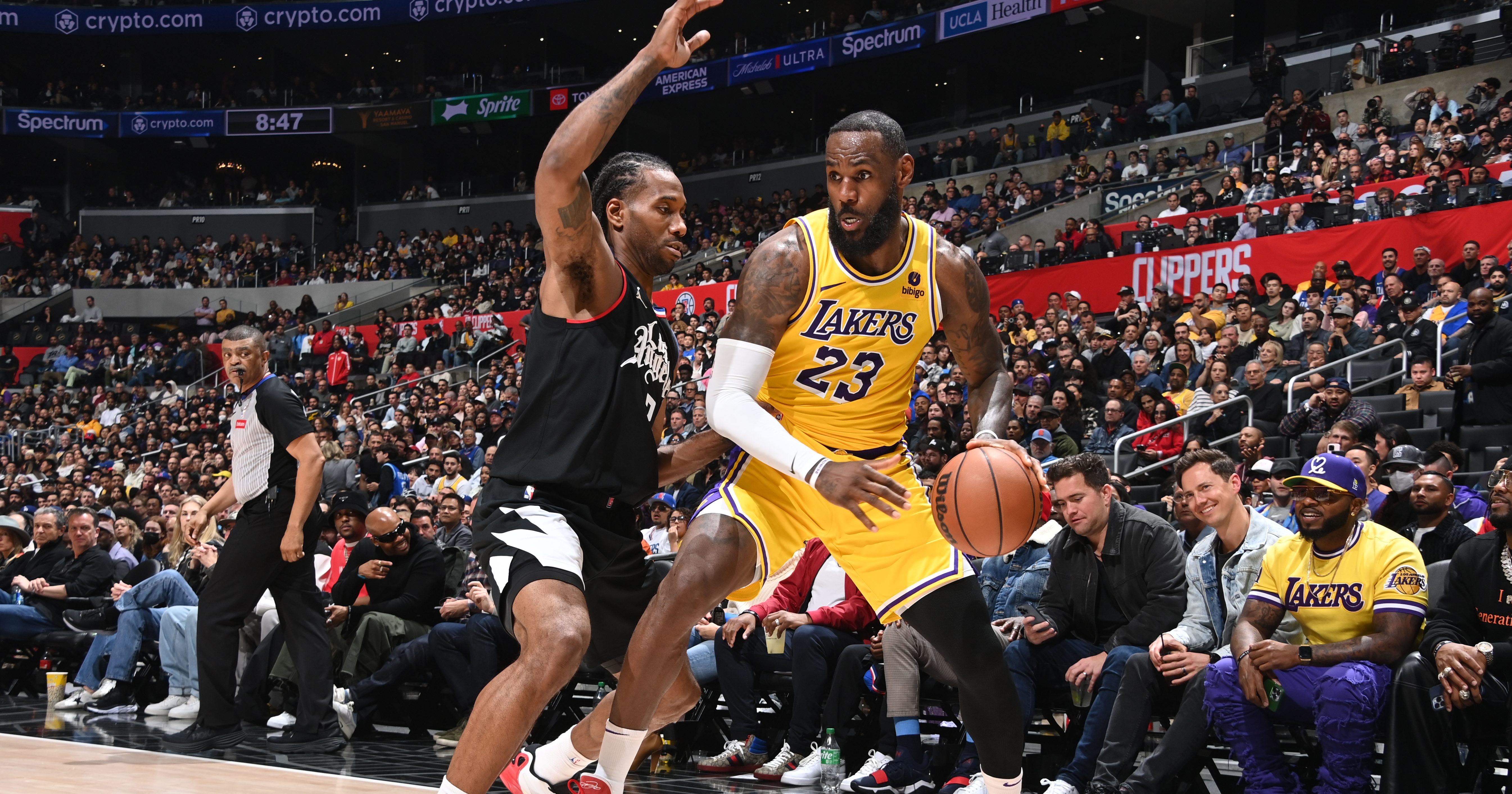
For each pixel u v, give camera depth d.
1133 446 9.12
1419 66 16.48
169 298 27.66
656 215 2.89
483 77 28.66
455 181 31.61
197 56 31.14
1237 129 18.20
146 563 7.61
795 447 2.68
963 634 2.88
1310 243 11.63
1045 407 8.31
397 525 6.26
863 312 2.88
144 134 28.58
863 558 2.98
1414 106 15.52
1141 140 19.38
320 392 19.92
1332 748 3.81
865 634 5.22
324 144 31.55
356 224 30.06
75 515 7.59
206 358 23.16
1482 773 4.16
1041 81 27.30
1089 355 10.72
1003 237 17.03
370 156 31.88
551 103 26.73
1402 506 5.34
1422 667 3.77
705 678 5.56
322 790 4.08
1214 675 4.00
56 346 25.42
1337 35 19.27
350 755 5.23
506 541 2.58
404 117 27.89
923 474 7.43
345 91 32.03
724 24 28.66
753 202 24.62
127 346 24.41
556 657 2.37
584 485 2.68
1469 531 4.79
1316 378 8.53
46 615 7.46
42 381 23.98
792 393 3.00
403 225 29.41
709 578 2.77
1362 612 4.00
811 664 5.01
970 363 3.19
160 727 5.99
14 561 8.14
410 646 5.90
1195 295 12.47
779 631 5.09
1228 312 11.04
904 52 22.72
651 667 2.71
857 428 3.02
